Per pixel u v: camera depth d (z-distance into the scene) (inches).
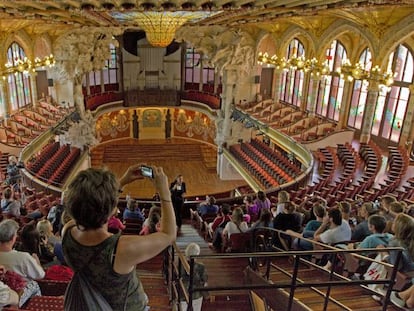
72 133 1098.7
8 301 122.2
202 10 466.9
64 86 1116.5
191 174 1251.2
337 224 237.5
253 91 1237.7
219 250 350.9
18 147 870.4
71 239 74.5
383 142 932.0
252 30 1136.2
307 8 466.6
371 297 184.5
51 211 324.5
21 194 524.1
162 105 1429.6
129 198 427.5
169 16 512.7
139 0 413.4
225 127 1198.9
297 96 1236.5
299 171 836.6
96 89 1358.3
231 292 214.5
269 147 1096.8
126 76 1409.9
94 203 70.9
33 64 994.7
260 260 260.7
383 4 416.8
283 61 1088.8
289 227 280.7
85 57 1064.8
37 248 198.2
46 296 152.7
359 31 817.5
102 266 71.2
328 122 1042.7
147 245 73.8
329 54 1078.4
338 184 641.0
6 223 146.0
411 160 793.6
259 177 950.4
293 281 136.5
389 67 892.0
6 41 897.5
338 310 174.1
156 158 1363.2
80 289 72.3
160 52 1397.6
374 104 879.7
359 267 210.5
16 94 1099.3
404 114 860.6
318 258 251.1
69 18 613.6
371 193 572.7
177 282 167.2
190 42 1051.3
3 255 145.3
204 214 462.6
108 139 1448.1
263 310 173.6
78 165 997.8
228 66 1123.3
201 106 1384.1
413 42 816.9
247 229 315.6
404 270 169.2
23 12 479.5
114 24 812.6
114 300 73.9
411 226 166.4
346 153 842.2
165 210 81.4
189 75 1437.0
